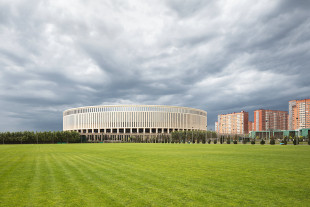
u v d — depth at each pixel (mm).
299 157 23969
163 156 26094
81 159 23469
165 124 145250
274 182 11539
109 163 19625
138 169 16000
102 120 145750
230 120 189750
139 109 144000
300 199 8648
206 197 8984
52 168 16953
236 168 16172
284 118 191125
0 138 97688
